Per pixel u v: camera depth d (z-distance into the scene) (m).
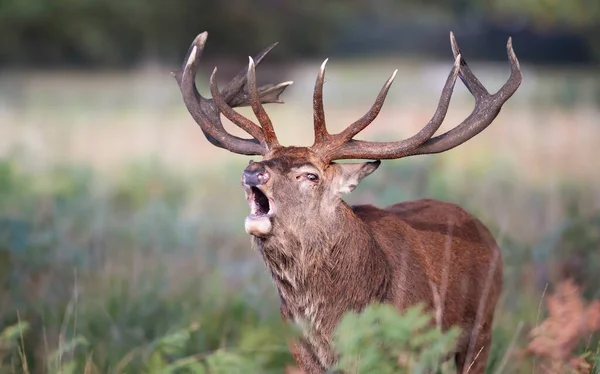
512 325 12.56
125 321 13.05
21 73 67.31
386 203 18.41
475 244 11.74
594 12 70.00
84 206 19.53
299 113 43.84
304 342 10.39
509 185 22.00
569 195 19.64
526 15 82.75
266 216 9.84
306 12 81.94
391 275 10.50
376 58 94.12
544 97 47.06
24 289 13.71
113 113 43.50
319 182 10.06
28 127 35.94
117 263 15.96
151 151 30.47
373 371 8.35
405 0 106.25
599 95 45.19
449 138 10.43
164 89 50.94
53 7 72.06
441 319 10.66
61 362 11.41
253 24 77.56
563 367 9.95
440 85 58.00
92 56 74.62
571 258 13.85
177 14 74.00
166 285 14.66
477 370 11.44
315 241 10.05
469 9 101.12
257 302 13.73
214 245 17.80
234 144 10.84
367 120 10.34
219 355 9.92
